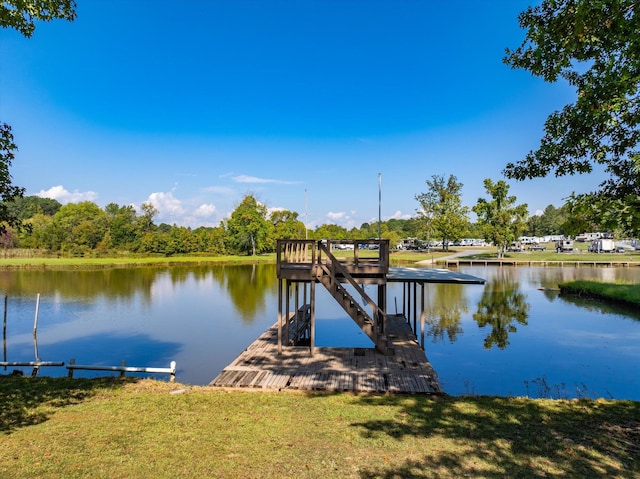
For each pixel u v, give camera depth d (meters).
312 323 12.10
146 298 28.27
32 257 59.00
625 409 7.46
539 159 6.75
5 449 5.76
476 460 5.43
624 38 5.30
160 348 15.93
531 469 5.16
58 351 15.62
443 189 67.88
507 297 28.78
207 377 12.50
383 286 13.88
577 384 11.53
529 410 7.47
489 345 15.95
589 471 5.08
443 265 51.94
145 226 77.38
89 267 50.97
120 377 10.30
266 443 6.05
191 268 52.19
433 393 8.71
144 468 5.25
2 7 7.04
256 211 74.38
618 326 19.41
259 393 8.77
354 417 7.17
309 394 8.73
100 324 20.28
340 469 5.27
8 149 7.66
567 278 38.38
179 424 6.80
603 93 5.54
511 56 6.85
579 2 5.52
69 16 8.16
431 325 19.84
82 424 6.79
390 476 5.06
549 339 16.91
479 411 7.43
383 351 12.04
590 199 5.43
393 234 77.88
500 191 56.16
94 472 5.12
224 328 19.42
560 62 6.10
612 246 67.75
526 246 82.50
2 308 24.33
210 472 5.19
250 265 57.97
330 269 12.23
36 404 7.91
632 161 5.61
